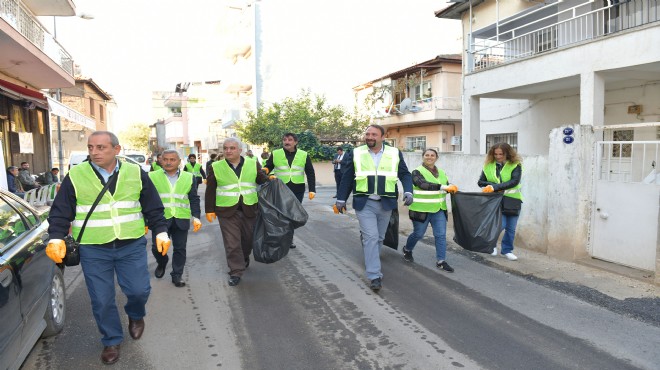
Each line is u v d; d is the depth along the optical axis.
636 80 11.27
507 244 6.84
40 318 3.92
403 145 26.66
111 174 3.78
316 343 4.15
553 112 13.70
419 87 24.64
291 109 26.41
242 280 6.09
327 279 6.09
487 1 15.07
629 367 3.68
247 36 34.38
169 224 5.74
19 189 13.11
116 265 3.91
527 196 7.52
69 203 3.64
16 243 3.67
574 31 12.77
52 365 3.77
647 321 4.58
